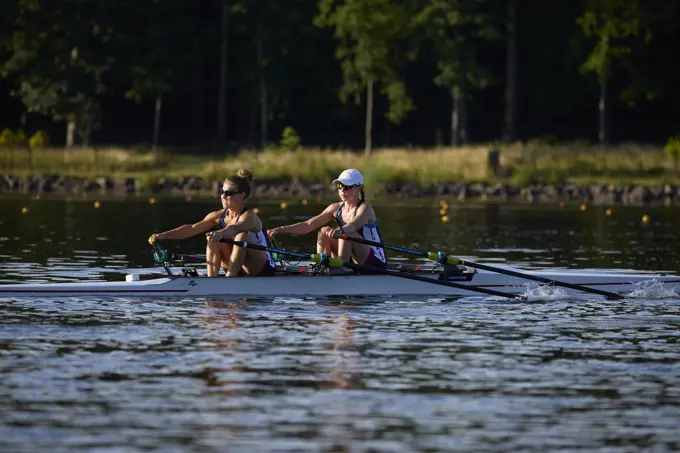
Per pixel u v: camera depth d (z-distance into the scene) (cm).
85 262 6662
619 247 8038
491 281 5497
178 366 3628
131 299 5047
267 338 4141
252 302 5003
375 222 5412
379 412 3089
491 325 4512
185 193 15475
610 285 5597
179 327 4347
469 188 15350
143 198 14088
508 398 3253
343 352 3891
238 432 2888
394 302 5100
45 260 6744
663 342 4156
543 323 4588
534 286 5494
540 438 2867
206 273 5600
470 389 3359
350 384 3403
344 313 4750
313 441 2822
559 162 16650
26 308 4756
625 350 3988
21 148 17775
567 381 3475
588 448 2792
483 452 2753
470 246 8044
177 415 3036
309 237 8825
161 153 18888
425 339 4169
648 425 2991
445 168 16238
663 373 3600
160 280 5138
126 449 2741
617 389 3378
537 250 7762
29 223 9700
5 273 6075
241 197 5197
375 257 5400
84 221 10012
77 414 3036
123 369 3572
